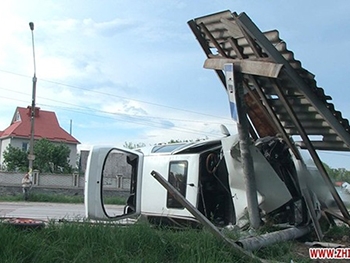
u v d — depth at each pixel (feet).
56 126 191.93
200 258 17.74
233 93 25.50
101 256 17.33
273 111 27.40
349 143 25.96
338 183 29.71
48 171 137.59
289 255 20.77
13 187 95.40
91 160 29.22
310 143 27.07
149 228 20.33
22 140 181.88
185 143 30.78
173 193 19.75
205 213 27.84
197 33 27.66
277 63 23.17
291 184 28.07
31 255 16.57
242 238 21.13
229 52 27.04
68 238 18.80
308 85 24.31
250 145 26.81
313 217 26.53
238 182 27.09
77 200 88.99
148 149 32.58
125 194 96.37
